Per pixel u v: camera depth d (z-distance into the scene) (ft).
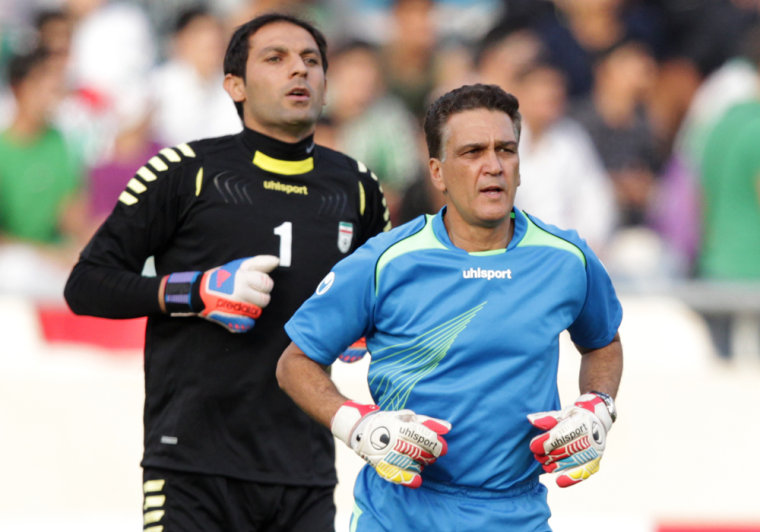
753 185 87.81
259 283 41.06
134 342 74.69
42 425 68.69
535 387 35.55
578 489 70.44
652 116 98.89
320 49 45.29
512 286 35.55
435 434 33.22
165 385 43.06
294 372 36.40
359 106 94.99
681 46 105.19
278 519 43.50
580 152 94.17
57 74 88.69
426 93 97.25
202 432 42.52
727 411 73.15
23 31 98.58
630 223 95.91
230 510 42.63
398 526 35.83
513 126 35.65
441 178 36.40
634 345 76.18
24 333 72.84
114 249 42.70
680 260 91.25
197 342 42.68
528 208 92.32
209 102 92.84
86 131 90.27
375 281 35.76
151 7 100.53
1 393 69.21
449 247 35.78
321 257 43.86
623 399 73.41
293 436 43.24
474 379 35.22
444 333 35.22
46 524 64.44
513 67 95.96
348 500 68.28
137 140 89.86
